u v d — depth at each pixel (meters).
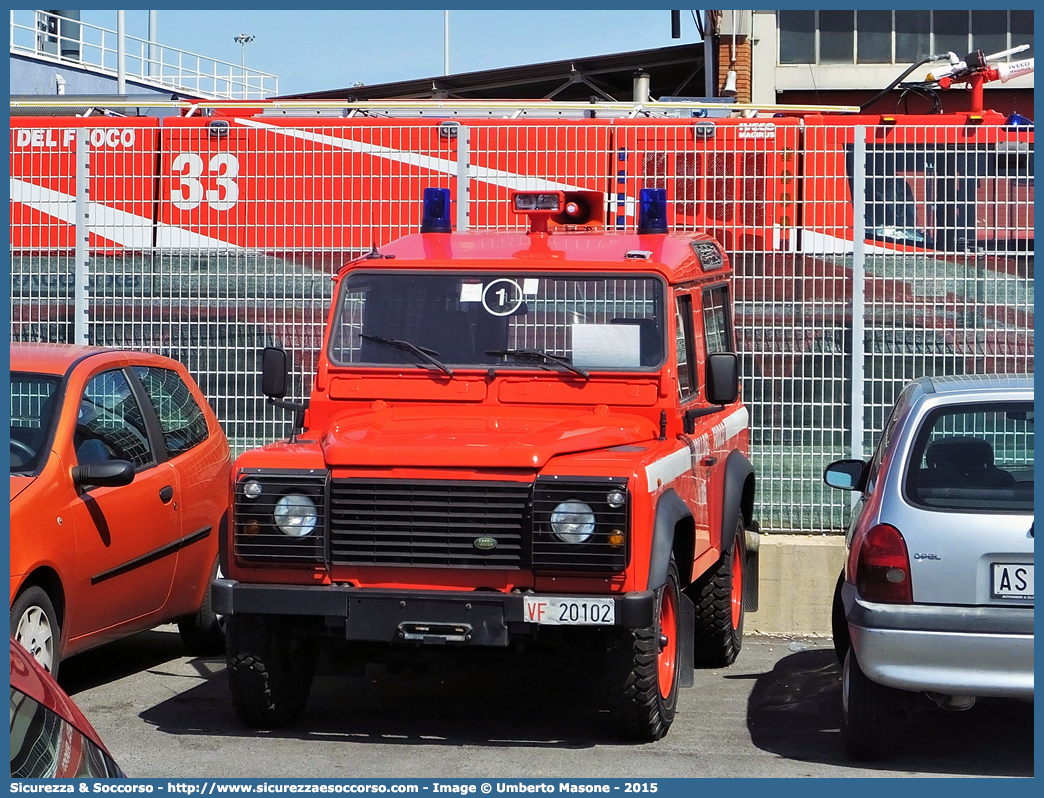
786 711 8.59
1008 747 7.68
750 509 10.68
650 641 7.26
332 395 8.37
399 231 13.40
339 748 7.48
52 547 7.71
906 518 6.82
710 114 15.17
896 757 7.43
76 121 14.15
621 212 13.09
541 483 7.04
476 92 29.75
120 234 13.78
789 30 30.19
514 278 8.46
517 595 7.01
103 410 8.73
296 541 7.20
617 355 8.28
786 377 12.26
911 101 29.64
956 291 12.30
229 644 7.59
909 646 6.68
